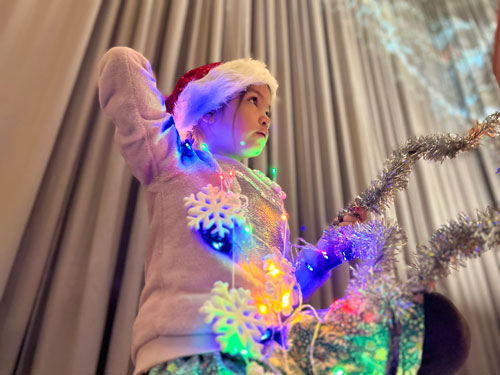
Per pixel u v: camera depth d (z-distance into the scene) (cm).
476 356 172
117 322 116
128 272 123
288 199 167
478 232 55
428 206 207
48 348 106
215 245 65
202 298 58
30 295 110
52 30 143
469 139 81
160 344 56
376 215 86
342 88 219
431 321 54
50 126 126
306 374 54
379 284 56
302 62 218
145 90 69
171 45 167
